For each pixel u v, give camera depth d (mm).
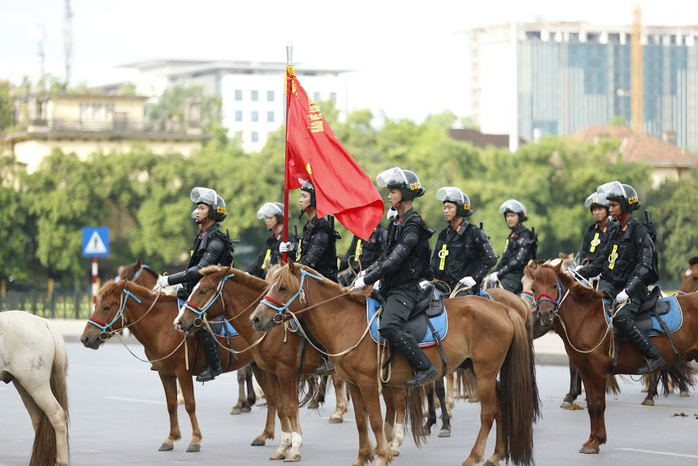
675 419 17047
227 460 13922
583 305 14367
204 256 14891
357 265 17391
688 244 80188
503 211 18781
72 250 69562
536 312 14219
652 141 121688
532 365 13156
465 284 15594
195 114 89562
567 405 18375
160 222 71938
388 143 88688
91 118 88062
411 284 12727
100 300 14609
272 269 15188
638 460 13453
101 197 71312
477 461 12891
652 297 15047
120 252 73125
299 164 14711
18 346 12617
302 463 13656
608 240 15141
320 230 14227
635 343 14430
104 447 15016
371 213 14078
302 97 14758
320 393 17250
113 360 28859
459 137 134000
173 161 73375
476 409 18688
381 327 12445
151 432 16453
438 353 12828
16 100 89438
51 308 47094
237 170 74500
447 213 16047
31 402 13078
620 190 14859
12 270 69312
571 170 88562
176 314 14859
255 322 12672
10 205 68938
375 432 12570
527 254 18578
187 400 14695
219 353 15062
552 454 13961
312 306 12758
